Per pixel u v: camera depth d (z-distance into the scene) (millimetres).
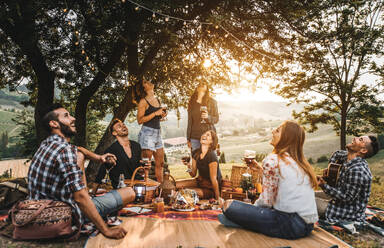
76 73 10227
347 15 9852
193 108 5770
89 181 7984
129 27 6777
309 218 2619
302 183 2605
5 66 10125
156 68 8148
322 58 10430
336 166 3740
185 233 2828
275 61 8438
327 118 13250
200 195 4637
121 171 4176
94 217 2500
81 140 8938
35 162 2594
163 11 5926
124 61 10641
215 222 3203
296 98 13258
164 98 10906
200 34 7527
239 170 5098
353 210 3480
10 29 6484
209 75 9102
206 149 4590
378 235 3232
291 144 2717
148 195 4055
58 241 2611
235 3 7109
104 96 11867
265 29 8000
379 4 10234
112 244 2502
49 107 2732
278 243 2576
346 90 11453
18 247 2416
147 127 5246
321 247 2494
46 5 5965
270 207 2750
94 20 6734
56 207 2543
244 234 2805
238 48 8141
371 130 12727
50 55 9273
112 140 8531
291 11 7492
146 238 2668
